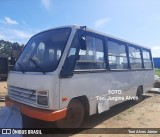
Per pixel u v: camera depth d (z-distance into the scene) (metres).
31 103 5.33
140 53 10.19
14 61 6.62
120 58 8.07
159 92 13.32
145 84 10.70
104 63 6.94
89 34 6.20
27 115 5.27
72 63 5.46
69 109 5.59
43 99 5.04
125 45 8.58
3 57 19.34
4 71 19.38
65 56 5.26
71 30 5.68
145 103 10.19
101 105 6.74
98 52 6.62
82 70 5.82
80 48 5.73
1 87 14.61
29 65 5.83
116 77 7.64
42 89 5.05
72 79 5.45
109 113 8.12
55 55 5.43
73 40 5.56
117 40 7.88
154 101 10.74
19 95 5.80
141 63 10.27
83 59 5.88
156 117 7.60
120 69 7.98
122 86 8.14
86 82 5.98
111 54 7.38
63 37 5.69
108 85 7.11
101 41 6.83
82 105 6.10
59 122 5.43
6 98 6.41
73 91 5.49
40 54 5.87
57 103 5.00
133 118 7.45
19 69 6.07
